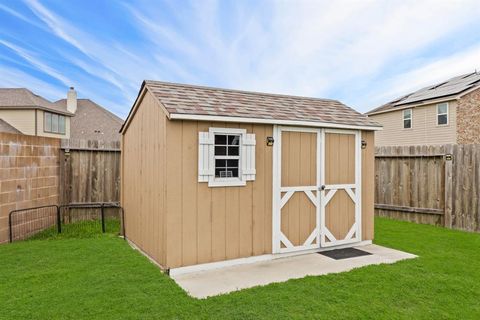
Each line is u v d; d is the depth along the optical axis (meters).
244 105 5.42
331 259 5.25
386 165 8.90
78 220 8.02
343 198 5.98
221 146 5.00
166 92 5.15
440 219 7.71
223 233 4.91
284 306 3.46
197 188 4.73
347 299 3.64
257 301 3.58
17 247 5.66
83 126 25.61
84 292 3.73
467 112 15.91
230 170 5.08
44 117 20.27
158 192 4.88
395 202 8.66
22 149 6.52
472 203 7.07
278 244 5.34
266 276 4.46
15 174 6.30
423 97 17.81
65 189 7.90
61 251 5.42
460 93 15.48
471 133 16.00
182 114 4.45
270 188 5.30
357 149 6.15
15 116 19.47
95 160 8.12
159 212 4.83
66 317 3.16
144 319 3.15
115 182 8.26
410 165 8.34
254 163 5.15
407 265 4.81
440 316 3.27
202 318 3.19
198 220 4.73
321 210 5.74
